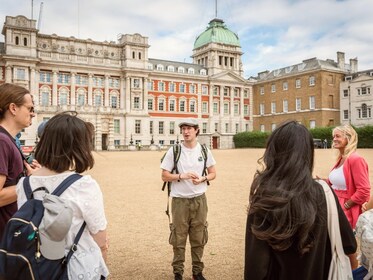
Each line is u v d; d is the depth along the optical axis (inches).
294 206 92.1
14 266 93.6
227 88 3191.4
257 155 1686.8
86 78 2581.2
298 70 2918.3
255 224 96.8
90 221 109.0
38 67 2395.4
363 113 2512.3
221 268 238.7
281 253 97.0
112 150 2481.5
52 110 2396.7
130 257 260.7
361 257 122.2
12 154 134.2
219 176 772.0
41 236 95.0
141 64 2726.4
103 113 2544.3
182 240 214.8
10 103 146.7
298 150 100.3
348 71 2792.8
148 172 879.7
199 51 3348.9
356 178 192.1
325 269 103.2
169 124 2903.5
